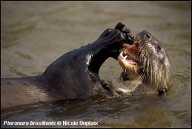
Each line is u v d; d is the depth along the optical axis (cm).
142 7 4434
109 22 4047
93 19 4125
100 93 2592
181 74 3098
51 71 2566
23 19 4162
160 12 4319
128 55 2709
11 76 3072
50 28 3956
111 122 2356
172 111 2541
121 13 4259
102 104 2572
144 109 2548
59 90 2536
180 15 4266
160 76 2816
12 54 3466
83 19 4134
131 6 4450
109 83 2722
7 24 4056
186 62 3300
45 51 3506
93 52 2553
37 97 2494
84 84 2541
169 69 2873
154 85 2802
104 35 2623
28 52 3497
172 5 4506
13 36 3819
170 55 3425
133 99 2678
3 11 4331
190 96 2759
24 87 2494
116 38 2562
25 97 2467
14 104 2433
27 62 3319
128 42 2602
